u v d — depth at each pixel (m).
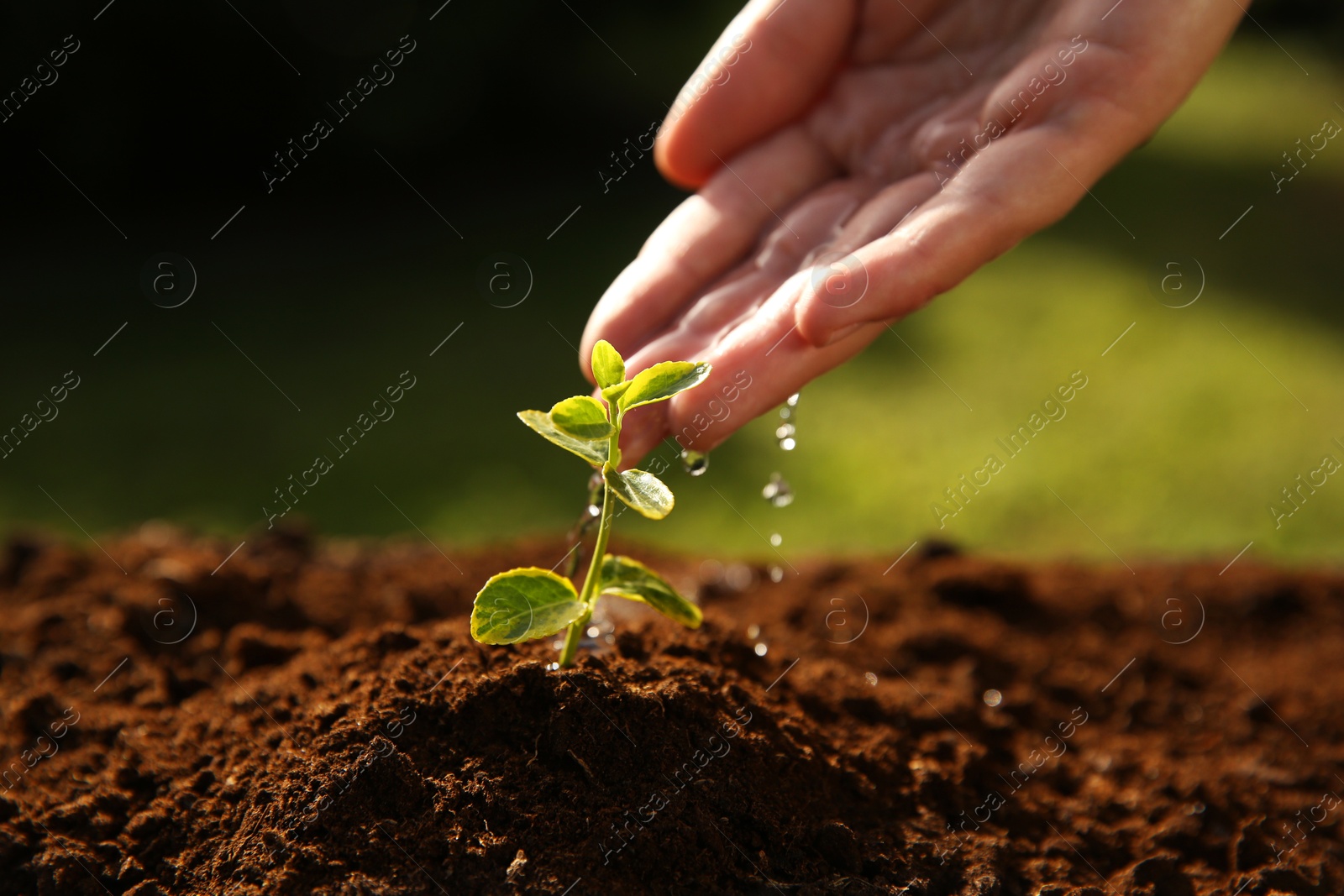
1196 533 1.16
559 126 2.38
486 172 2.27
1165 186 2.33
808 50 0.73
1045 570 0.83
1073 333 1.66
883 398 1.52
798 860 0.64
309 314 1.74
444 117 2.12
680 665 0.67
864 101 0.73
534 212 2.12
